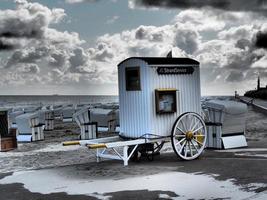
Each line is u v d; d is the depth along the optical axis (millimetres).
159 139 11750
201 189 8258
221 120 14148
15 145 17656
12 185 9703
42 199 8234
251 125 23734
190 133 11852
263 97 77750
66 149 16875
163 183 8953
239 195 7660
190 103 12383
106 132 23891
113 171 10727
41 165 12883
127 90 12289
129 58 12156
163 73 11859
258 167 10164
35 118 21250
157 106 11648
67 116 37000
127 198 7926
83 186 9156
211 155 12719
